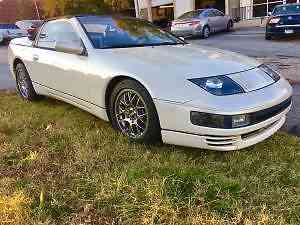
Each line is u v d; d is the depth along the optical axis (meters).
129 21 5.04
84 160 3.48
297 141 3.98
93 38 4.43
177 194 2.91
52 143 3.99
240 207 2.76
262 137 3.61
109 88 4.07
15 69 5.96
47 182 3.15
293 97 5.69
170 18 30.02
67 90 4.68
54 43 4.92
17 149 3.84
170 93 3.49
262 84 3.69
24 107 5.48
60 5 35.75
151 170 3.26
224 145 3.42
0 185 3.10
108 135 4.17
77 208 2.83
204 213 2.70
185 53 4.10
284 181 3.17
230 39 15.50
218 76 3.55
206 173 3.20
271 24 13.83
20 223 2.63
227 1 25.73
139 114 3.84
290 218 2.67
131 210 2.73
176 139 3.57
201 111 3.35
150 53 4.09
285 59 9.30
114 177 3.18
